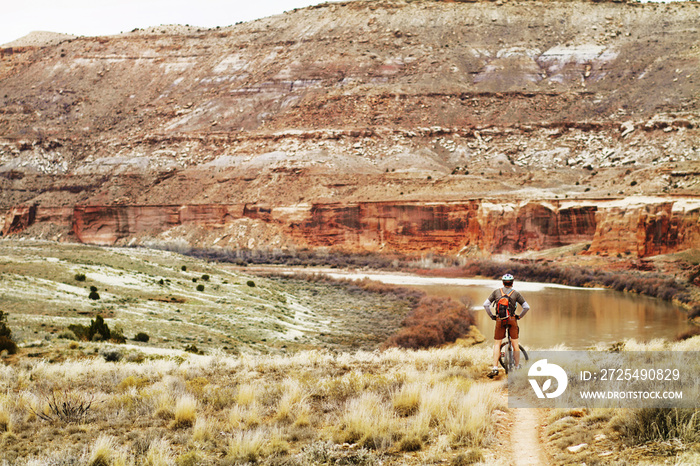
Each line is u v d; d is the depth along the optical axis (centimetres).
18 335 3291
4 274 5278
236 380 1805
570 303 8219
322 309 7812
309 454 1112
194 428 1258
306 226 15462
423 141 18988
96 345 3100
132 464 1093
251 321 5594
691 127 16600
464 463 1036
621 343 2275
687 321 6694
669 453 952
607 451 1009
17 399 1534
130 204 18138
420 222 14200
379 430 1184
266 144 19275
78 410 1430
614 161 16662
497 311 1388
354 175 16975
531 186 15288
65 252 7388
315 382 1653
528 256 12569
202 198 17812
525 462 1027
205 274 7894
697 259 9838
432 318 6419
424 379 1593
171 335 4278
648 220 11081
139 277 6681
